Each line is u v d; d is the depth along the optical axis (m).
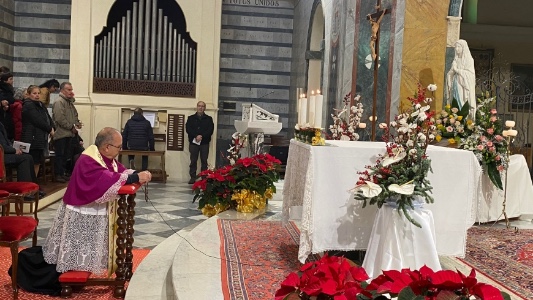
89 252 4.83
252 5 15.09
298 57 14.23
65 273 4.80
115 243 5.05
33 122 8.77
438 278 1.96
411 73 8.85
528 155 11.68
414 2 8.80
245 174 7.38
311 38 12.80
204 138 13.00
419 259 4.09
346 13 9.92
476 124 6.81
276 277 4.42
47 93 9.70
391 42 9.00
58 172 10.30
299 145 4.93
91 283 4.83
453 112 6.86
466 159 4.50
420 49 8.84
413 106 4.65
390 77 9.02
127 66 13.47
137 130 12.78
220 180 7.29
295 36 14.77
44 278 4.88
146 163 13.04
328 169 4.32
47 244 4.92
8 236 4.66
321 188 4.31
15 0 14.31
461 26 14.55
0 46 13.59
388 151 4.14
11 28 14.20
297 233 6.04
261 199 7.47
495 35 14.57
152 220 8.22
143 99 13.48
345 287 2.10
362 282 2.23
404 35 8.82
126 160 13.32
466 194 4.51
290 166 5.32
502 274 4.58
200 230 6.09
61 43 14.52
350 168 4.34
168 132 13.52
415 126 4.18
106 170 4.80
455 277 1.96
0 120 8.67
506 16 14.75
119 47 13.41
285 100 15.35
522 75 14.81
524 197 7.06
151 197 10.41
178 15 13.71
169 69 13.58
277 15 15.19
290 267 4.72
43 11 14.41
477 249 5.46
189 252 5.11
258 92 15.26
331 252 5.05
